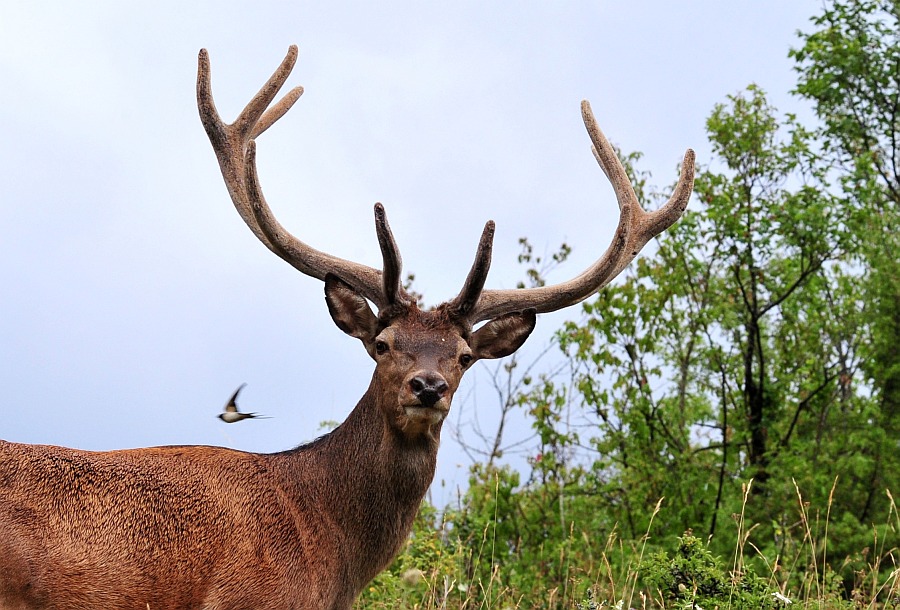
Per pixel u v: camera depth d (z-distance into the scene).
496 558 29.70
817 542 30.38
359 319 19.80
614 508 33.88
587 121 22.69
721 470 33.66
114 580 17.06
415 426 18.61
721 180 36.41
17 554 16.62
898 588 24.81
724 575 23.27
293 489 18.84
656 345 36.34
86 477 17.45
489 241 19.00
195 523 17.73
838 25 40.44
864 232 35.91
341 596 19.05
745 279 36.59
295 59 21.94
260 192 20.48
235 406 24.30
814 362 35.78
